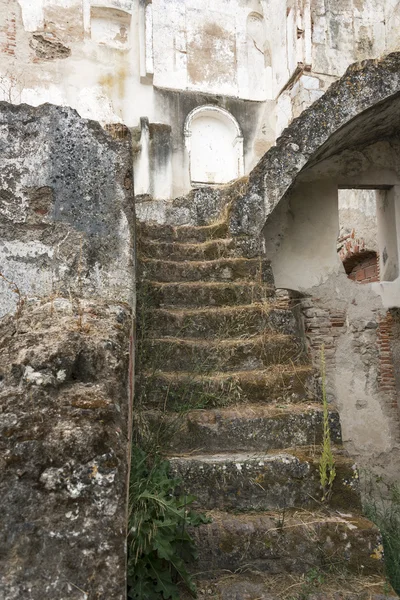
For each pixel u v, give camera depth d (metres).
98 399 2.26
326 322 7.39
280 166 6.34
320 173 7.55
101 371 2.46
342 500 3.40
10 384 2.30
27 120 3.19
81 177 3.22
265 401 4.11
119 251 3.21
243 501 3.29
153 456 3.34
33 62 11.70
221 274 5.50
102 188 3.24
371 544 3.10
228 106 12.95
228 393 4.05
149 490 2.91
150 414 3.68
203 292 5.12
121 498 2.04
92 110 11.89
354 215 10.04
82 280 3.10
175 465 3.29
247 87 13.18
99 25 12.36
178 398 3.95
